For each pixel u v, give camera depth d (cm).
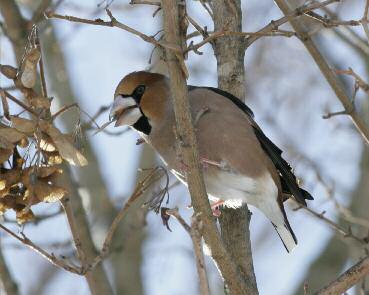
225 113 921
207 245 741
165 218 793
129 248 1341
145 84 959
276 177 952
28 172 725
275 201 948
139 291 1334
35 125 712
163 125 945
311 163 1288
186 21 728
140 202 1311
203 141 923
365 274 755
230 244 876
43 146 737
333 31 1296
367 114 1348
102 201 1356
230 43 902
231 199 930
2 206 742
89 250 1127
